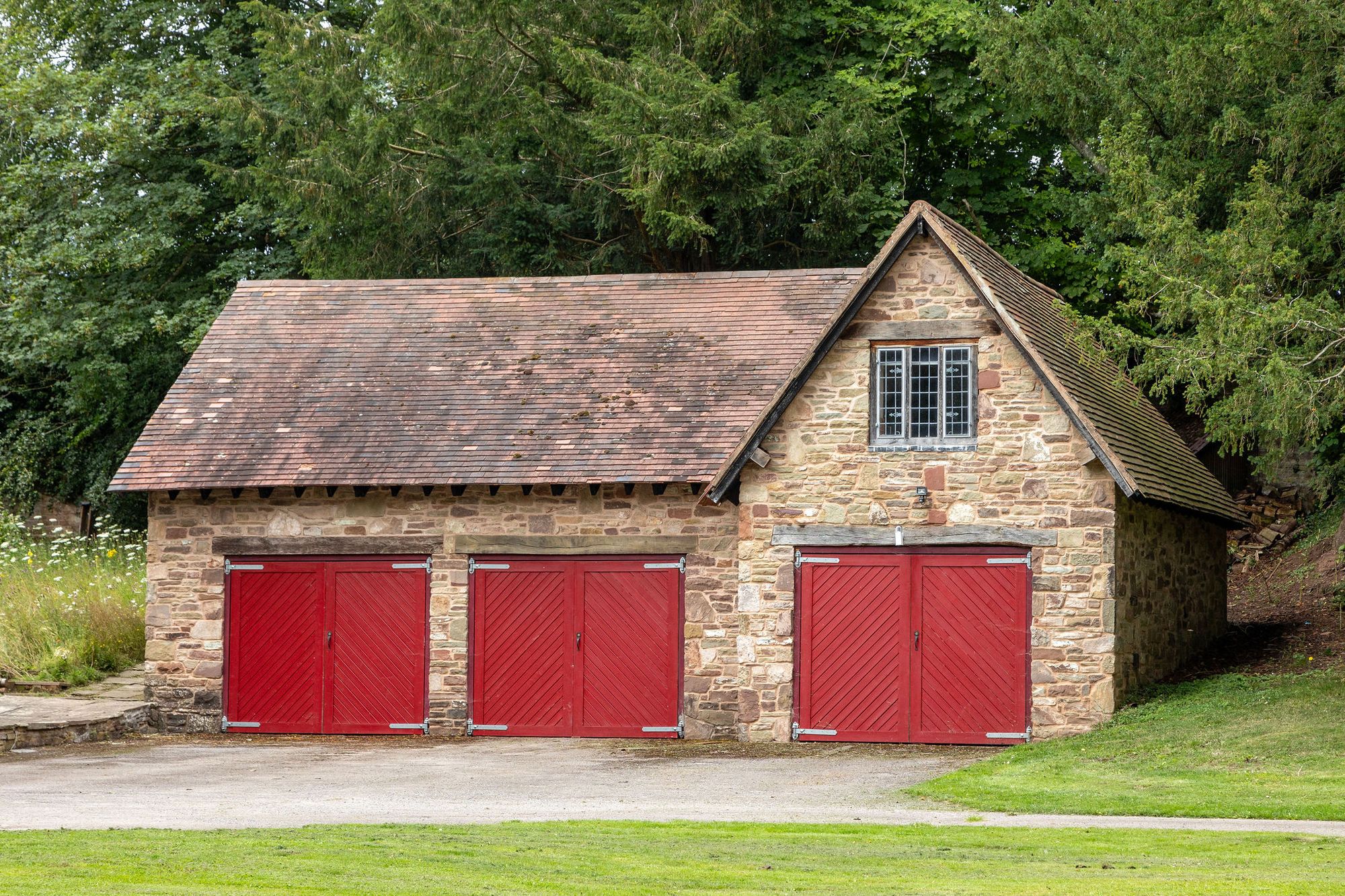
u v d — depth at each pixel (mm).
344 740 20031
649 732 19859
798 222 28969
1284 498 29078
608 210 29375
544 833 10719
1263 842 10422
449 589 20531
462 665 20422
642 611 20047
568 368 21781
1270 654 21562
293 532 20906
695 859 9438
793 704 18953
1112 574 17797
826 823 11625
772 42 29531
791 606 19016
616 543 20094
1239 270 16688
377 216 29984
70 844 9586
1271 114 19828
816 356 18859
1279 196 18422
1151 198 18125
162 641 21078
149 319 33344
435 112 29250
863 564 18844
